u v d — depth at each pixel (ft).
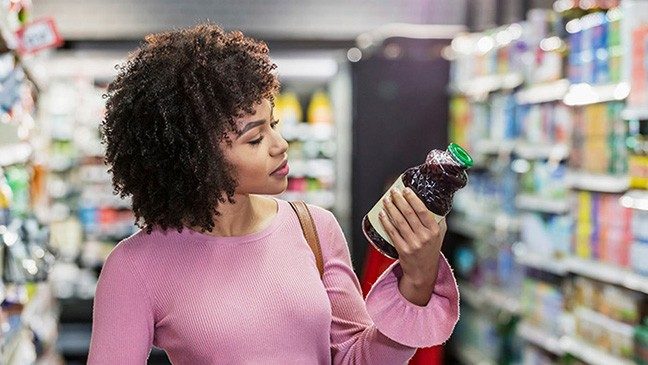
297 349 6.34
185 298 6.27
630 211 14.47
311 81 28.96
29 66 15.70
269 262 6.42
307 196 28.27
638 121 14.23
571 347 16.56
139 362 6.27
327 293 6.72
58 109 27.22
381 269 15.15
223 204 6.43
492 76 21.74
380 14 28.14
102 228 27.55
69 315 26.53
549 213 18.19
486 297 22.00
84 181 27.50
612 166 14.99
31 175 16.57
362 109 26.35
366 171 26.43
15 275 11.34
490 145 21.94
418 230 6.16
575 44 16.25
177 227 6.36
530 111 19.38
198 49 6.19
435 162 6.18
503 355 20.93
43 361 15.67
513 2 24.21
